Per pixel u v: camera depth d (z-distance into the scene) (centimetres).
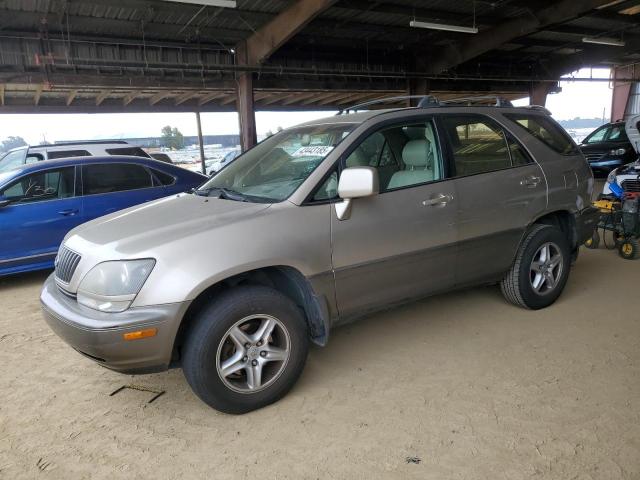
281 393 302
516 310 427
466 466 241
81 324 263
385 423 279
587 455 245
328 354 365
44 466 257
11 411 312
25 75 1179
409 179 359
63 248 318
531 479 231
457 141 371
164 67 1259
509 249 395
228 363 282
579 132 3306
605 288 473
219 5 947
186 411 303
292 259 293
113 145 998
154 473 249
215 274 269
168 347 266
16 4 1028
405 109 362
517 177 392
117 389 333
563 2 1398
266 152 382
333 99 2067
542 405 288
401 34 1584
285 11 1222
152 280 262
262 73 1455
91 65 1215
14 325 456
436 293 371
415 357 354
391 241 330
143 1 1071
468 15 1469
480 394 303
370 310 338
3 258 552
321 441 267
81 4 1062
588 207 450
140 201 641
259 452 261
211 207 321
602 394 296
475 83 2145
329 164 321
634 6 1584
